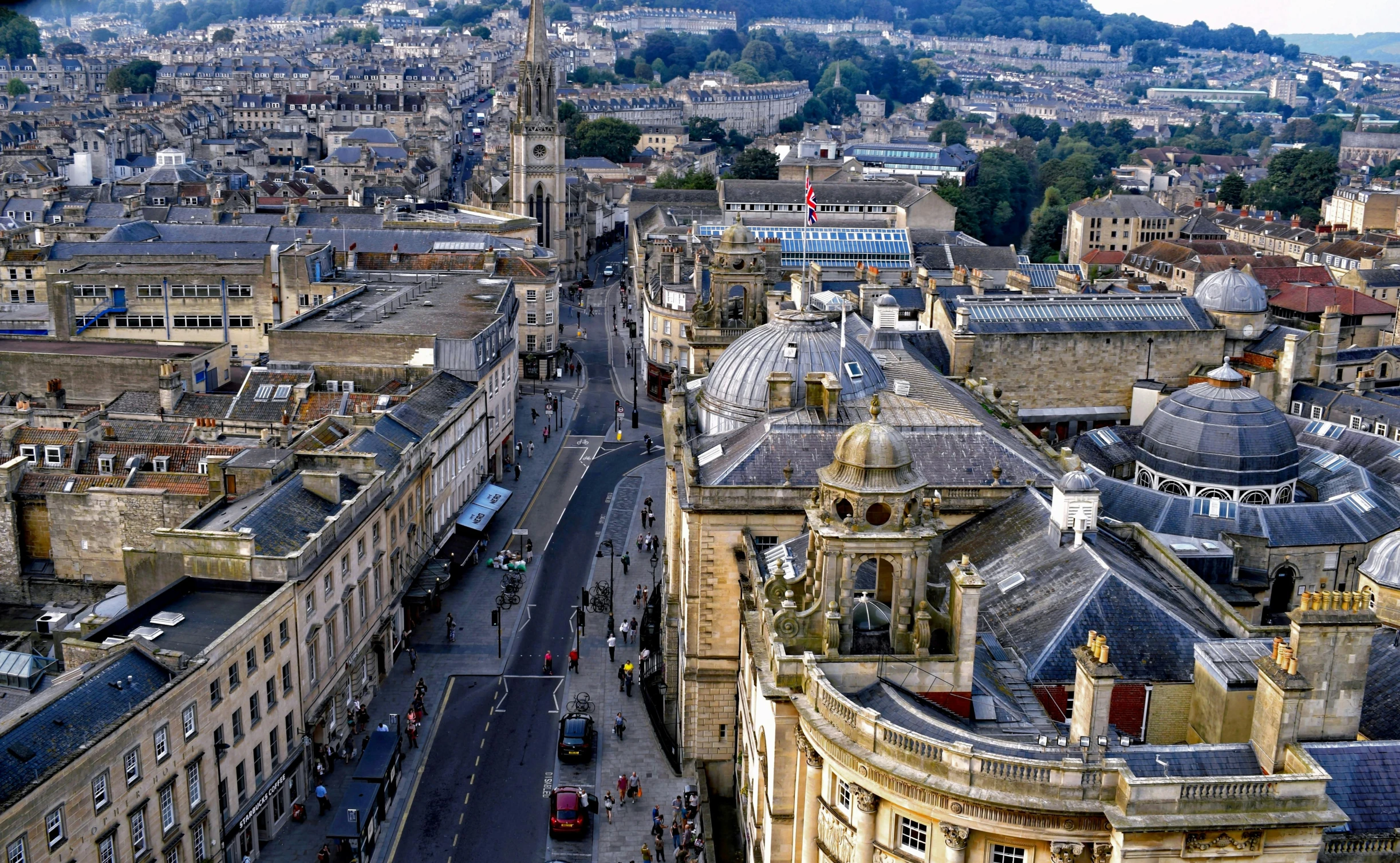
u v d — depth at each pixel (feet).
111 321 651.66
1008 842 195.62
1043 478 300.61
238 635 289.33
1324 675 203.51
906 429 307.78
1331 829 189.88
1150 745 203.41
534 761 342.64
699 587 304.50
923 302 599.16
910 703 217.77
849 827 210.79
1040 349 437.58
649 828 312.50
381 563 385.91
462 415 497.46
